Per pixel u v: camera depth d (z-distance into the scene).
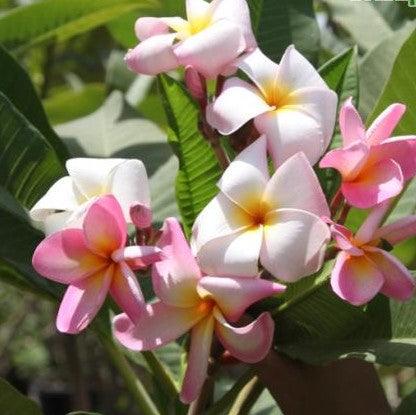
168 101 0.85
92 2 1.20
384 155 0.77
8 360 3.46
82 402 1.92
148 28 0.85
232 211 0.75
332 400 0.85
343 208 0.79
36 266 0.76
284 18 1.05
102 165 0.80
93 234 0.75
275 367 0.85
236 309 0.75
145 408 0.98
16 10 1.19
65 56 2.12
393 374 1.73
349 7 1.42
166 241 0.76
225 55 0.81
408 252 1.09
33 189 0.97
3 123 0.96
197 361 0.76
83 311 0.75
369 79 1.10
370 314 0.84
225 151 0.86
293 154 0.77
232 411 0.92
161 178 1.11
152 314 0.77
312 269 0.74
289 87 0.79
